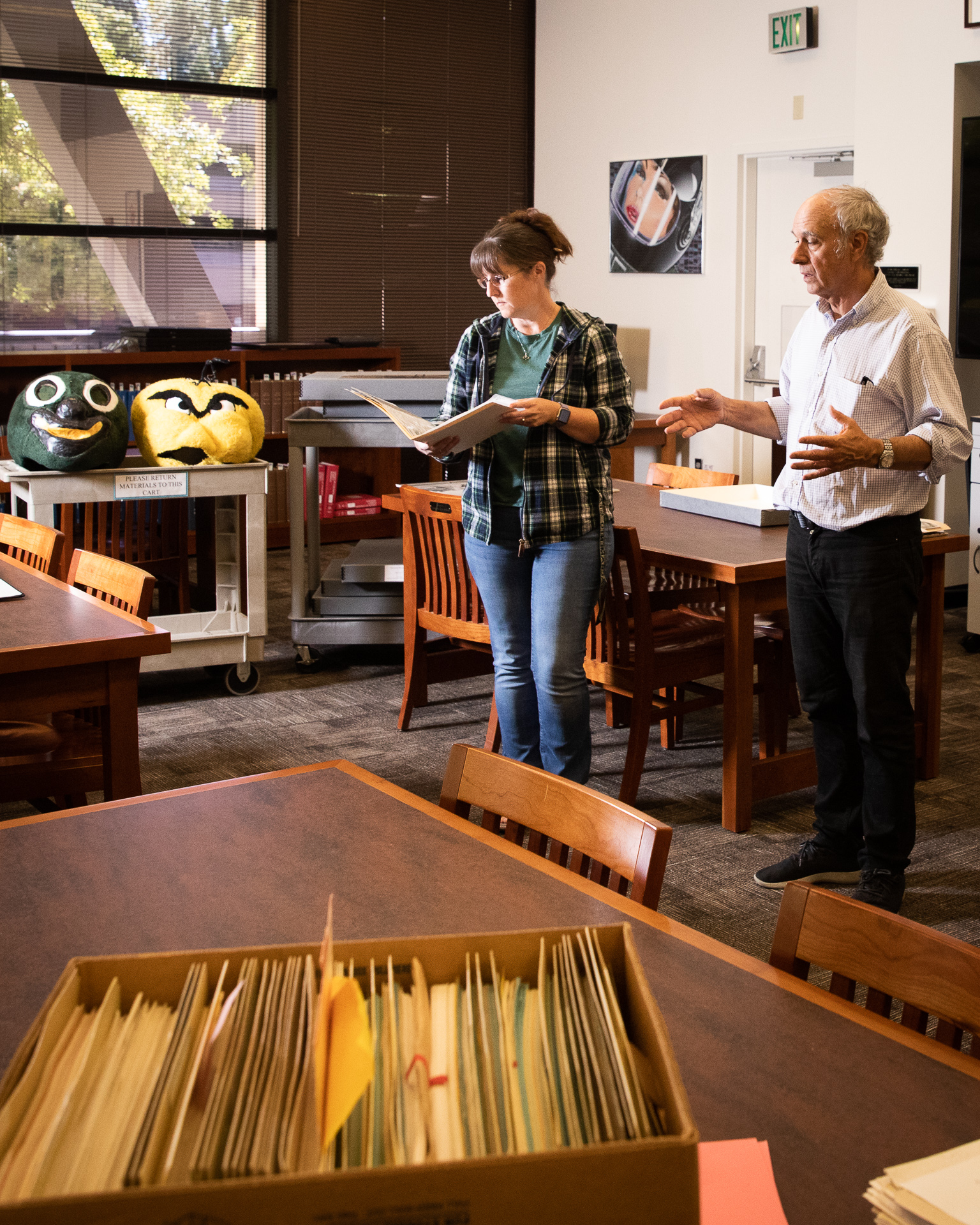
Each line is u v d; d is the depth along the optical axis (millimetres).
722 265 7309
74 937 1183
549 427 2826
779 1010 1042
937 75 5531
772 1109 901
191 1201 504
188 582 4859
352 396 4594
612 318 8102
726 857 3115
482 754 1578
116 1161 561
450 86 8133
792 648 2840
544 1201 530
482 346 2926
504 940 745
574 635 2930
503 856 1375
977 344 5609
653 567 3375
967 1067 961
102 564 2738
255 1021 642
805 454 2412
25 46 6746
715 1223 767
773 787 3383
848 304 2592
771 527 3598
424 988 714
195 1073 606
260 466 4391
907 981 1082
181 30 7176
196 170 7359
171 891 1284
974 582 5160
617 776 3721
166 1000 710
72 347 7129
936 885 2939
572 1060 640
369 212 7984
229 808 1526
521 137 8500
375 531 7621
